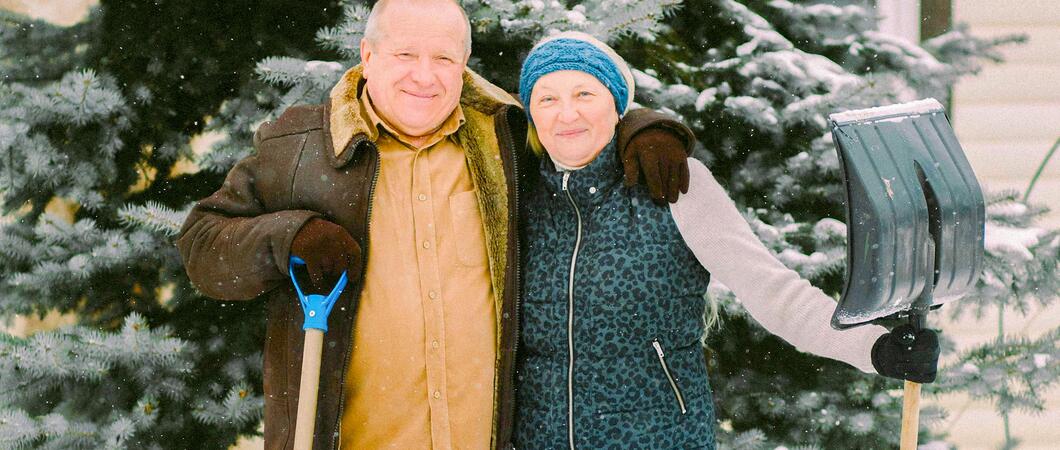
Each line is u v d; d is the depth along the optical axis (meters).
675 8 3.33
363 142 2.30
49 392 3.65
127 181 3.73
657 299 2.24
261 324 3.69
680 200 2.27
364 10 3.31
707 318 3.53
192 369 3.62
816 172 3.67
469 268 2.36
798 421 3.76
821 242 3.59
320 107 2.44
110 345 3.43
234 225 2.28
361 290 2.30
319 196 2.30
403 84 2.29
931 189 2.17
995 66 4.95
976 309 3.81
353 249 2.22
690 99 3.52
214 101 3.73
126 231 3.60
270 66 3.29
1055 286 3.67
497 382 2.34
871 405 3.78
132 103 3.63
